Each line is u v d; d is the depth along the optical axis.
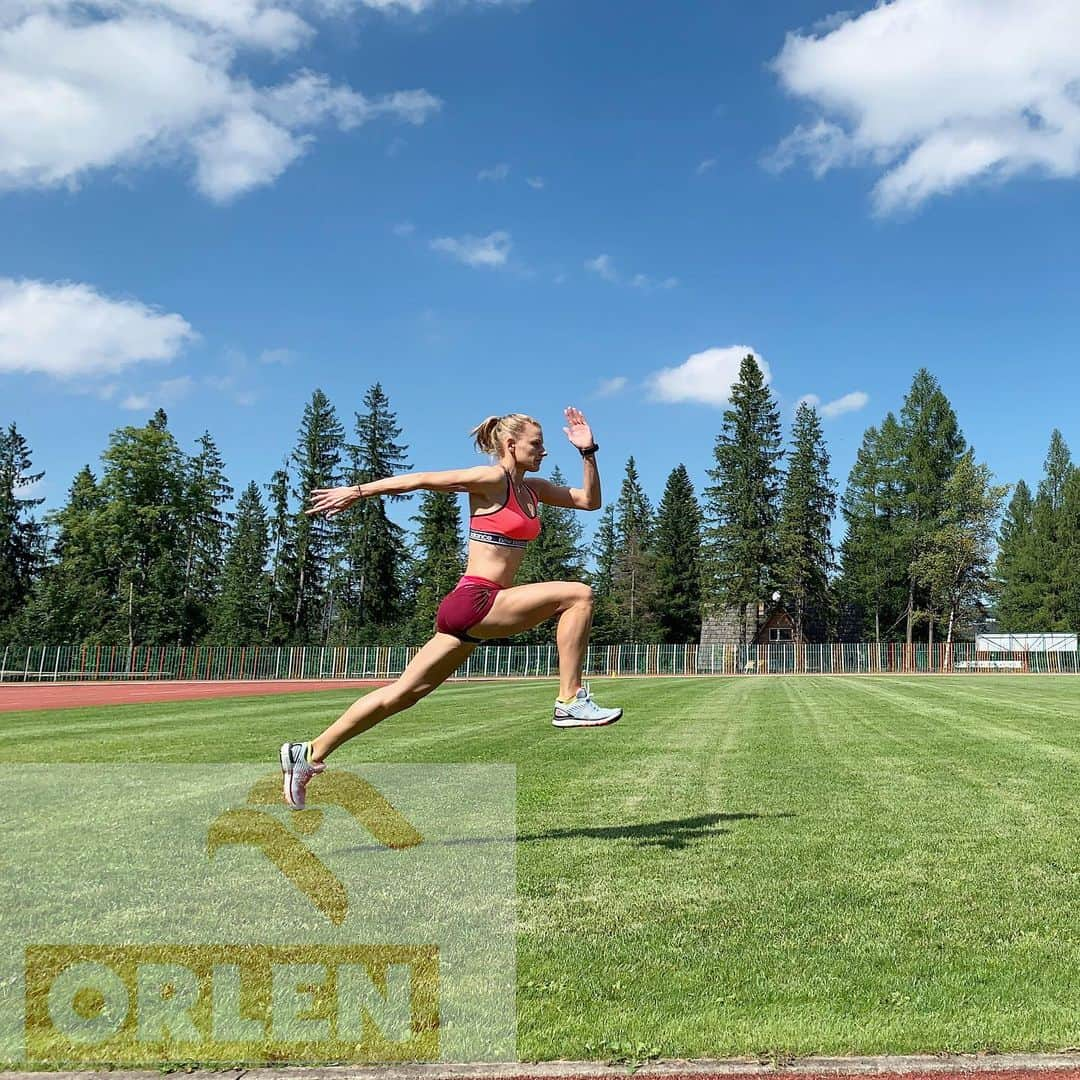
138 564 59.09
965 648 61.03
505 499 4.91
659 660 57.69
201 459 78.88
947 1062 2.81
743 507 63.28
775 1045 2.90
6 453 75.19
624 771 8.93
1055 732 13.05
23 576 74.38
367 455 70.31
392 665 51.59
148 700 24.64
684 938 3.90
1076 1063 2.80
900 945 3.83
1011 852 5.49
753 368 64.75
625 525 78.44
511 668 53.34
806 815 6.64
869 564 71.31
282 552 68.44
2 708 20.31
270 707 19.97
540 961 3.62
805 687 30.48
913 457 69.56
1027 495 79.00
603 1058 2.85
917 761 9.74
